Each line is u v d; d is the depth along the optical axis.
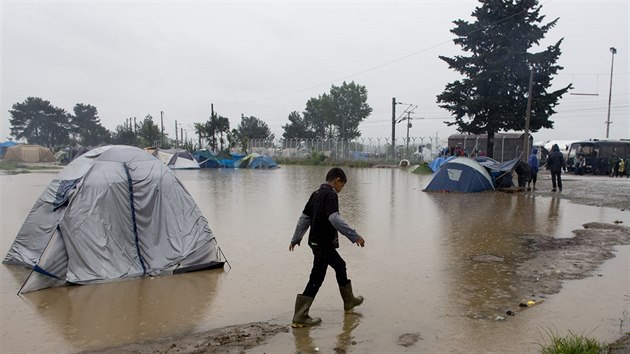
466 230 11.27
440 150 44.66
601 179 28.64
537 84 33.84
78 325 5.47
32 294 6.64
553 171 20.08
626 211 14.39
